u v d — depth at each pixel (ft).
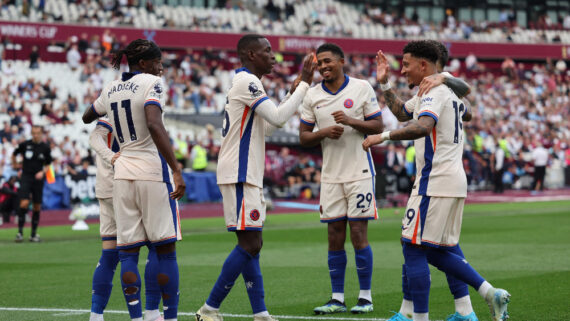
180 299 58.75
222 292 46.65
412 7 404.77
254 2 360.69
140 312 44.73
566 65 373.61
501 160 240.32
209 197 200.34
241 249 46.73
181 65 286.87
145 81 43.78
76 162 184.55
